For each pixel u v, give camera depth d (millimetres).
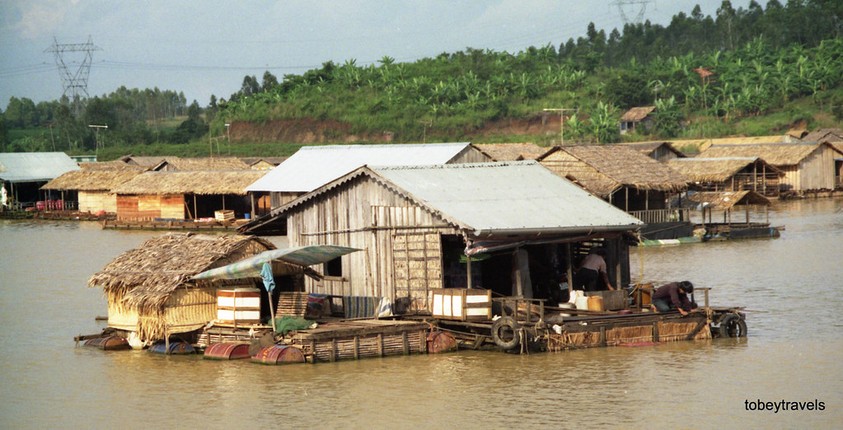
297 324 26281
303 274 29016
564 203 29531
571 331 26625
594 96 145500
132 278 27844
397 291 28422
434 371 24656
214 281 27453
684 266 45562
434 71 160500
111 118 172125
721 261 47281
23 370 26141
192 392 23250
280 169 57875
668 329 27828
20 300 38844
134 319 28125
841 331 29203
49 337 30859
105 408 22219
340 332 25859
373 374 24438
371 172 28875
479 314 26453
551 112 138250
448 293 26812
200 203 79312
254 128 150250
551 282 29422
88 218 87375
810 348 26828
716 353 26359
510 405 21562
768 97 139250
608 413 20891
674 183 60531
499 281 29891
